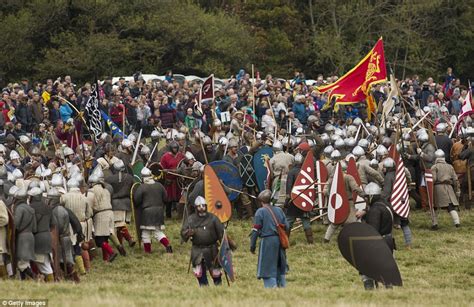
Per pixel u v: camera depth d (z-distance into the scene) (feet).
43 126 172.45
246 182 152.35
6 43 344.08
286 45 386.52
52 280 115.03
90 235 130.00
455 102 231.91
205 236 106.63
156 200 137.90
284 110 201.57
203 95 176.96
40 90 222.28
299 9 404.98
